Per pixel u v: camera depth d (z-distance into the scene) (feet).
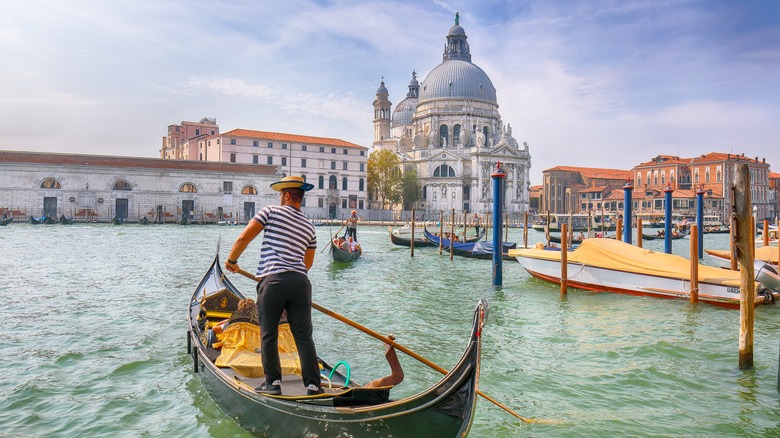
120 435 22.18
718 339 38.68
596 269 59.11
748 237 31.83
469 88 367.25
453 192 342.44
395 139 399.44
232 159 290.15
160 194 240.32
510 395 27.37
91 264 81.15
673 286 54.24
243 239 19.45
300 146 307.78
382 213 331.98
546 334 40.04
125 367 30.68
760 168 376.27
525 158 355.77
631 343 37.40
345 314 46.62
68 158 222.28
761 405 26.35
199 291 39.29
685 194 335.67
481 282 68.03
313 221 286.25
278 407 19.74
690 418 24.77
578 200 407.44
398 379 21.90
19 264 79.56
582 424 23.93
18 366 30.78
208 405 25.20
